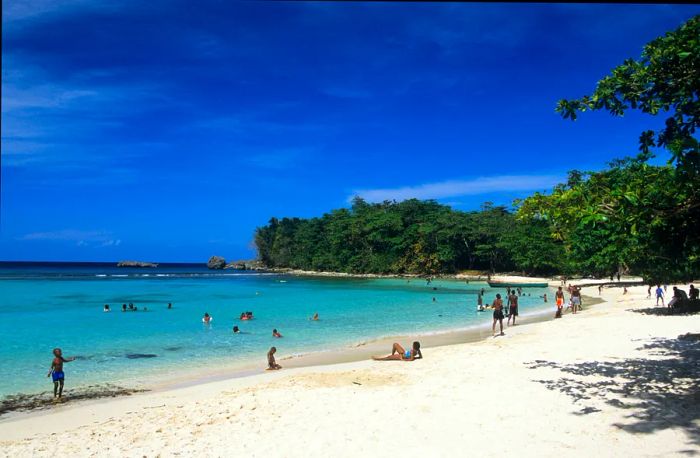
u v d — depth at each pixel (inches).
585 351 697.0
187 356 891.4
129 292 2637.8
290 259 6284.5
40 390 660.1
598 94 390.9
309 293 2578.7
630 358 626.2
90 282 3656.5
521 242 3619.6
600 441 343.0
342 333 1153.4
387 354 865.5
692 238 370.9
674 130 356.2
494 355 723.4
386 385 574.9
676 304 1104.8
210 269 7455.7
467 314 1540.4
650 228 364.2
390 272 4798.2
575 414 407.2
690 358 601.9
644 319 1025.5
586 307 1584.6
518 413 421.1
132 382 702.5
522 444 348.8
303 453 360.2
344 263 5310.0
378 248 5123.0
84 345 1010.1
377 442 373.7
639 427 364.5
